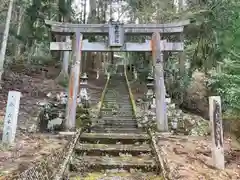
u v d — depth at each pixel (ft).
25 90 40.45
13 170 13.80
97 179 14.56
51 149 17.95
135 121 31.14
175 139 21.83
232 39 31.27
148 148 19.29
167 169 14.69
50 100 35.78
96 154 18.71
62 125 26.78
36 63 63.10
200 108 40.06
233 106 22.61
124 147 19.39
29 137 21.02
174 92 43.37
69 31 27.37
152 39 27.35
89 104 37.99
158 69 26.50
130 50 27.40
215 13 36.04
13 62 54.90
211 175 14.57
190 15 38.27
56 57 72.13
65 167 14.82
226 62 24.81
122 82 66.80
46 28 54.39
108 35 27.35
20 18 51.49
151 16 48.42
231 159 18.10
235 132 25.34
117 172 16.02
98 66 92.68
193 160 16.92
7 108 18.86
